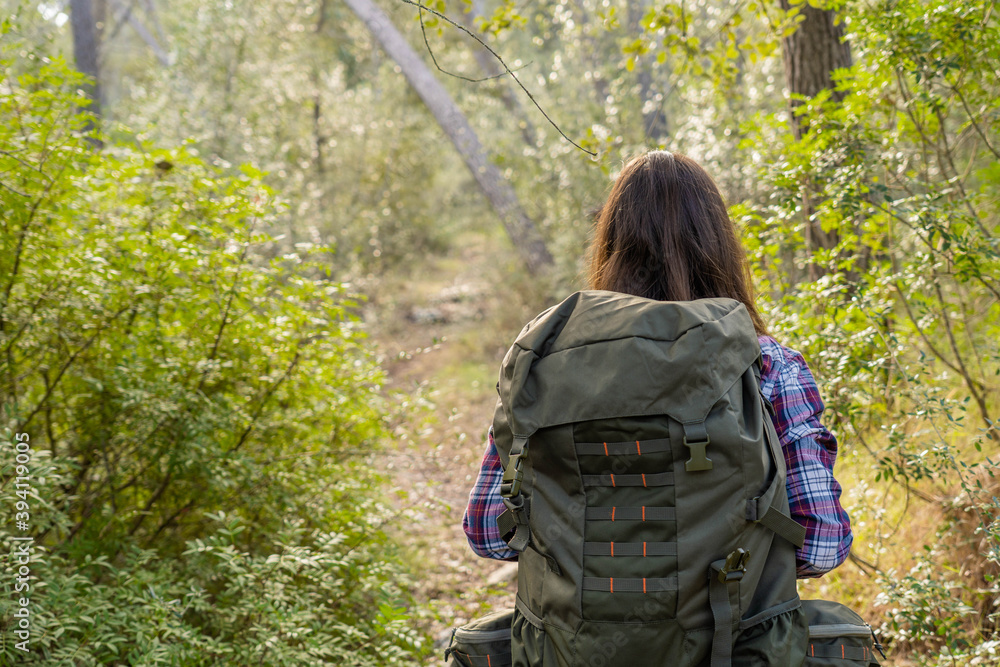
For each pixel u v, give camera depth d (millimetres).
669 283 1278
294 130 10523
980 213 2539
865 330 2238
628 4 6867
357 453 3090
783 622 1043
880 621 2430
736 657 1034
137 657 1933
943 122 2604
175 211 2918
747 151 3969
